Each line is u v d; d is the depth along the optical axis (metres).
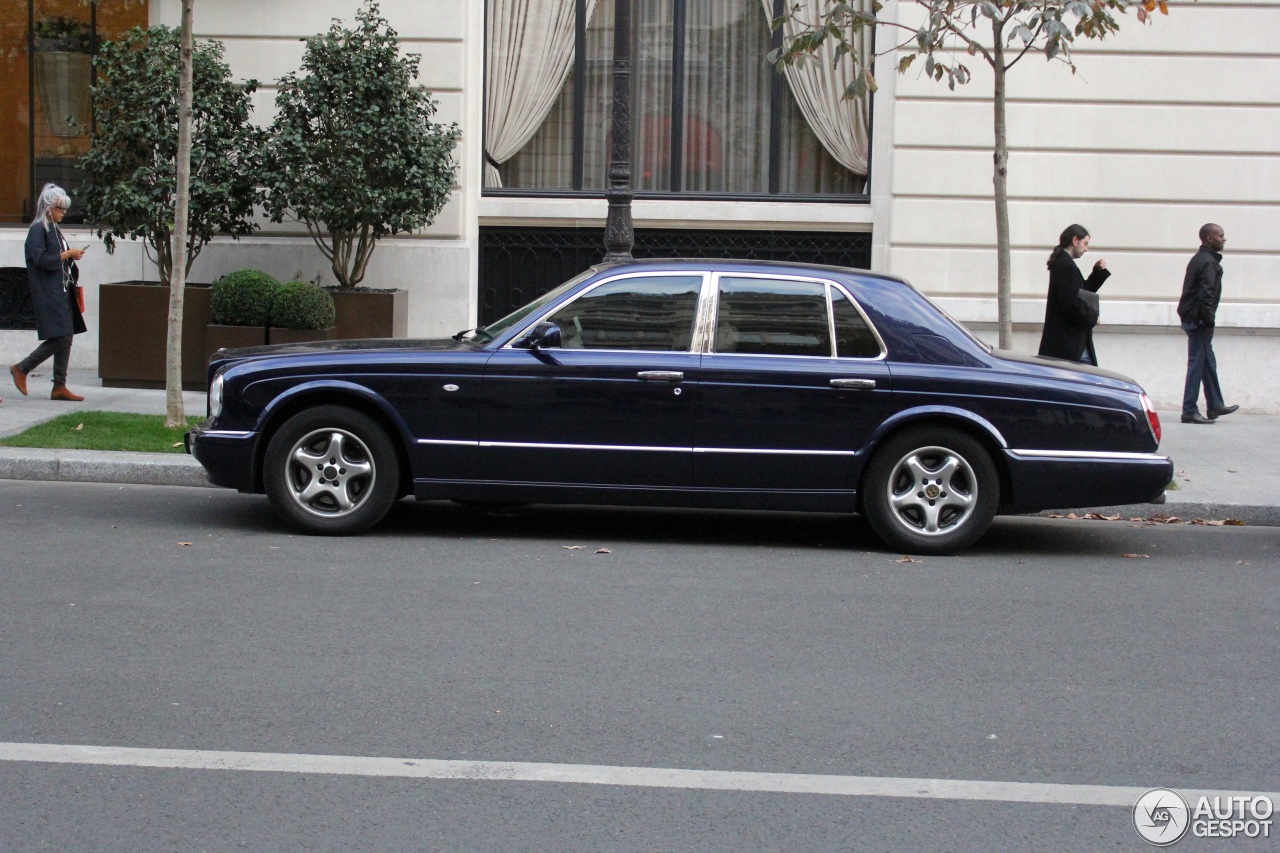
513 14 14.86
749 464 8.11
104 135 12.96
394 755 4.74
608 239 10.76
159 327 13.16
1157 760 4.89
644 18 14.93
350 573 7.35
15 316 14.73
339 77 12.77
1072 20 13.48
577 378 8.08
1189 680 5.85
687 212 14.64
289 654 5.86
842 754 4.86
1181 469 10.97
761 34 14.94
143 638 6.04
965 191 14.16
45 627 6.17
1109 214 14.15
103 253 14.57
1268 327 14.12
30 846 3.98
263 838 4.06
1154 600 7.31
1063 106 14.03
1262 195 14.08
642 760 4.75
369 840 4.07
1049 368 8.30
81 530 8.30
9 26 14.75
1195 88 13.97
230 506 9.23
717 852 4.04
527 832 4.15
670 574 7.59
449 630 6.29
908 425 8.20
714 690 5.53
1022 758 4.88
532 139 15.05
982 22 13.80
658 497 8.18
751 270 8.30
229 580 7.12
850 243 14.70
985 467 8.18
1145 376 14.35
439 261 14.29
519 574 7.46
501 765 4.68
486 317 14.82
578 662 5.86
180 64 11.87
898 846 4.12
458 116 14.21
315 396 8.23
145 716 5.06
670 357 8.13
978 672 5.88
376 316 13.32
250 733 4.91
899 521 8.26
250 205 13.40
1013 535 9.12
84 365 14.73
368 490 8.27
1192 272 13.15
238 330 12.72
